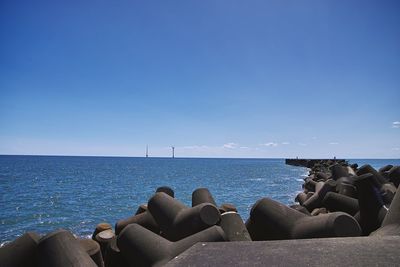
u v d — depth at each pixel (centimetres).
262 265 355
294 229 607
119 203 2512
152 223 877
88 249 605
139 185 3959
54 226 1702
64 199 2736
